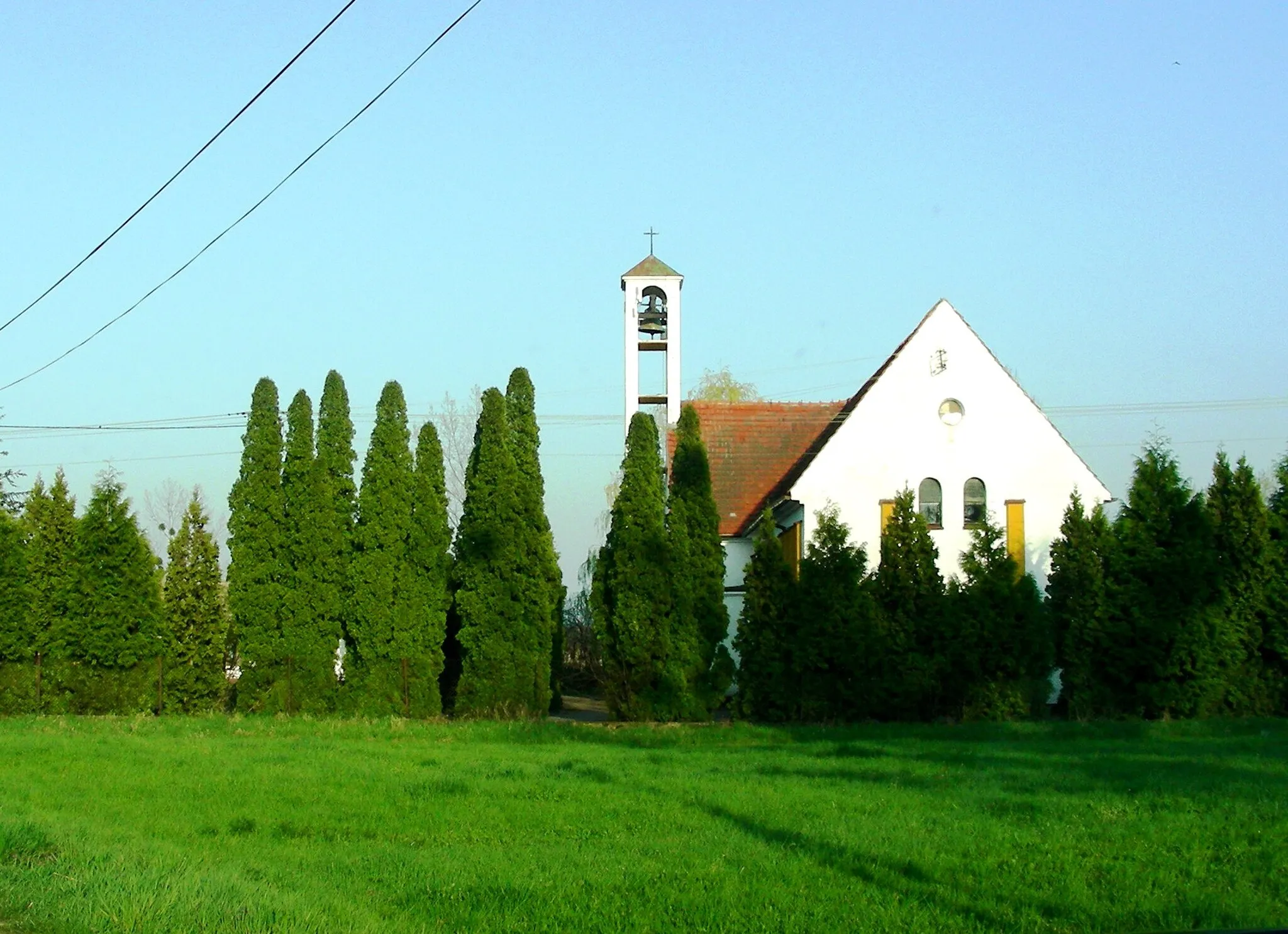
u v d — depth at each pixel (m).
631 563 31.23
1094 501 34.97
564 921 10.16
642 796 17.22
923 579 30.59
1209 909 10.78
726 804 16.39
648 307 45.09
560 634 37.44
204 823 15.05
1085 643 30.83
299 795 17.11
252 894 10.11
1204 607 30.69
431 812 15.88
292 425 32.88
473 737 27.58
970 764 21.98
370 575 32.19
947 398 35.47
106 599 32.16
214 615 33.31
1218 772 20.47
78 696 32.16
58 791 17.44
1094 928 10.20
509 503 32.16
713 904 10.70
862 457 35.34
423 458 32.94
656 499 31.64
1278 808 16.27
